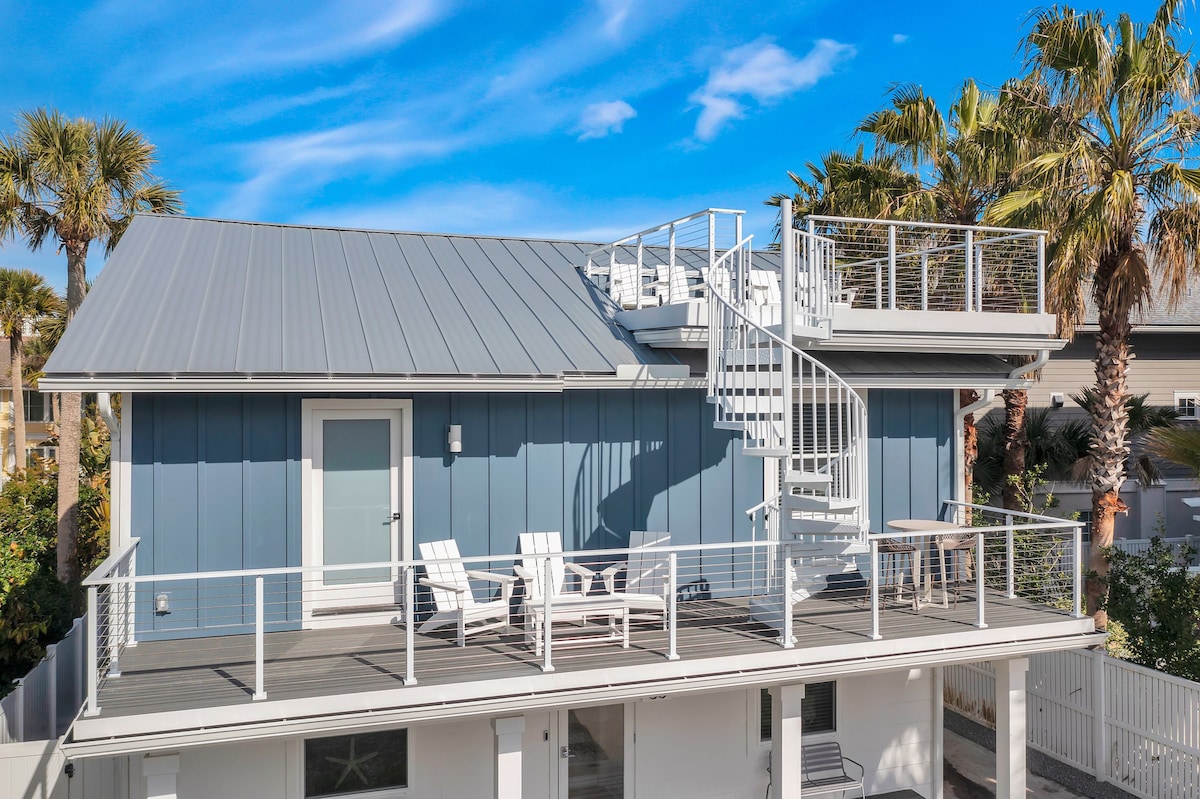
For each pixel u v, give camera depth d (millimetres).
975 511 15281
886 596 10391
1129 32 12711
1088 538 20141
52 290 28625
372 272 11266
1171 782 9930
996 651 8898
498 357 9125
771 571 10078
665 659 7824
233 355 8156
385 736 8547
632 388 9516
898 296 14523
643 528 9859
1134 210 12602
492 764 8805
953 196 16969
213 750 8016
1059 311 13484
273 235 12055
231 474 8383
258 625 6746
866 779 10586
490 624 8789
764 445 9008
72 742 6258
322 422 8766
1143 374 21453
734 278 12023
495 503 9242
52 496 21344
